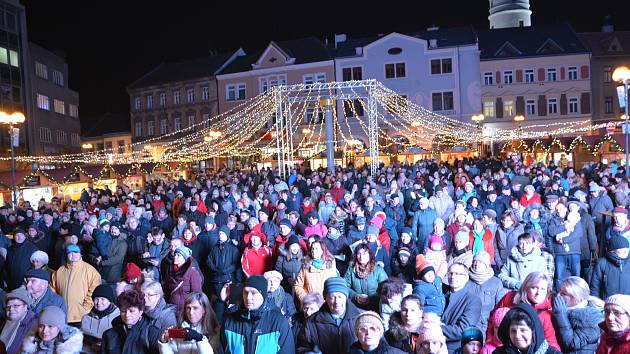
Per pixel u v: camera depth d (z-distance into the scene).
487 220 10.62
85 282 8.09
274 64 52.19
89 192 23.67
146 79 60.53
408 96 49.16
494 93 50.34
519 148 35.94
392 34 49.25
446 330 5.91
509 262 7.71
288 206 16.12
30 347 5.18
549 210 10.64
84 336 6.19
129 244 11.14
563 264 9.48
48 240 13.02
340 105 49.31
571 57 49.94
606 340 4.70
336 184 18.19
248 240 9.61
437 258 7.68
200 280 7.77
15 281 9.87
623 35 53.97
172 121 57.78
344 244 10.01
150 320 5.45
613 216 8.37
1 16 44.38
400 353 4.73
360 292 7.28
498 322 5.15
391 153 44.59
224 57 58.03
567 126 49.47
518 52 50.69
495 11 63.06
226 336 5.11
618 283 6.94
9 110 44.62
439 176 22.12
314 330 5.55
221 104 54.47
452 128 48.09
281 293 7.16
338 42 54.66
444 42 50.00
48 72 51.22
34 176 27.92
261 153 47.72
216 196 18.09
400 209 14.19
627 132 18.39
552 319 5.26
